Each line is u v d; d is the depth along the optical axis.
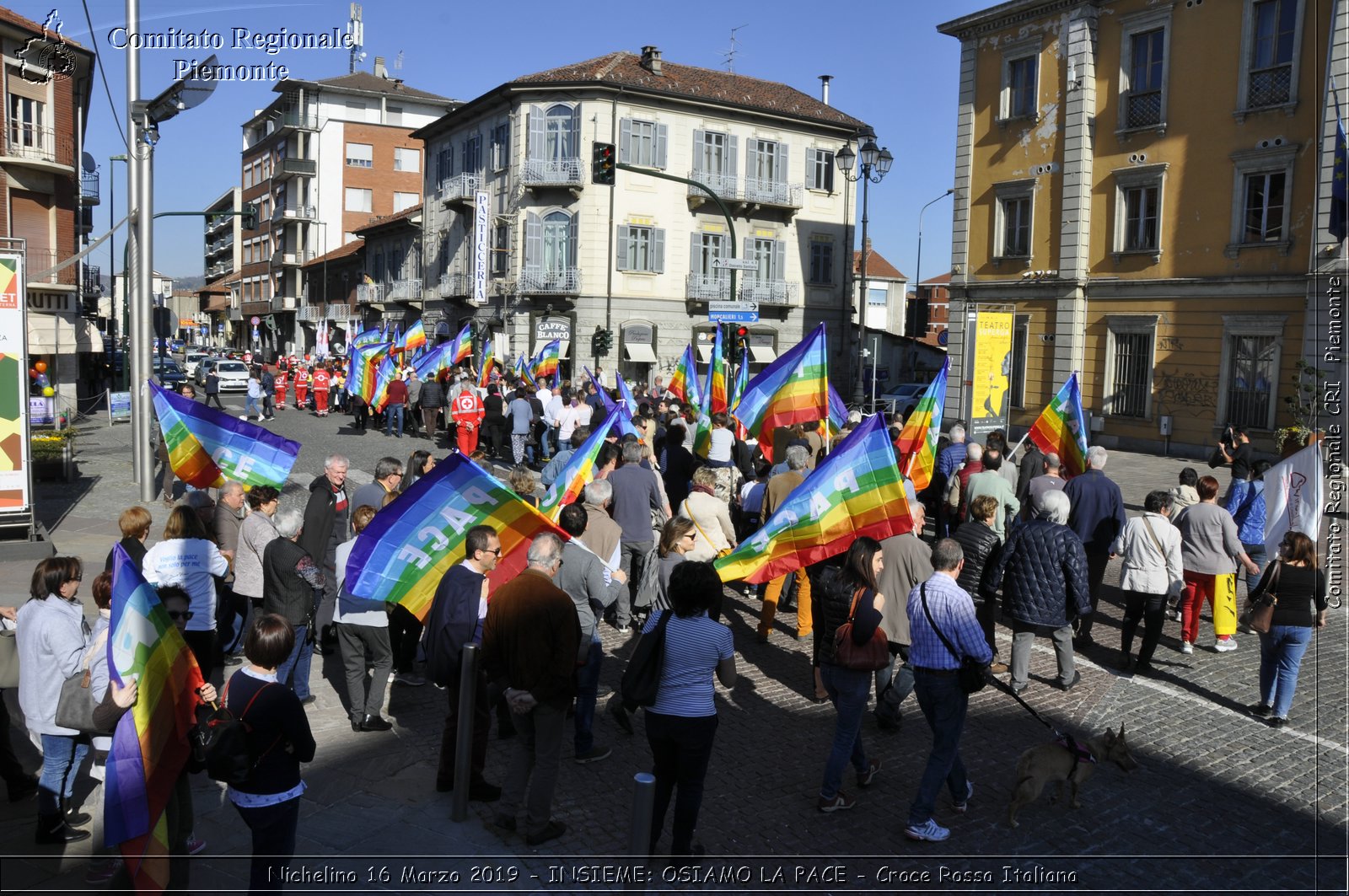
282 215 69.75
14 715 7.61
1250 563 9.75
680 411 18.41
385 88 70.94
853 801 6.44
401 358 30.95
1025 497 10.45
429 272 50.34
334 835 5.85
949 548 6.12
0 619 6.04
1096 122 29.16
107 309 58.44
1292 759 7.27
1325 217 22.77
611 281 40.59
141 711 4.72
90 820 5.94
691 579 5.49
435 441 25.91
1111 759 6.67
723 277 42.72
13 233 32.47
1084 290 29.67
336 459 8.74
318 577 7.54
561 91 40.16
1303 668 9.34
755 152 43.34
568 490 9.58
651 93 40.25
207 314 112.06
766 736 7.56
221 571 7.48
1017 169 31.19
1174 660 9.62
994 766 7.09
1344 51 22.78
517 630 5.68
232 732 4.61
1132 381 28.70
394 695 8.29
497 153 43.00
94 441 24.78
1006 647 9.98
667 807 5.85
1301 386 22.38
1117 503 9.90
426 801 6.33
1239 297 25.88
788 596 11.55
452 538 6.78
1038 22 30.36
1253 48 25.45
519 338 41.50
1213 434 26.62
